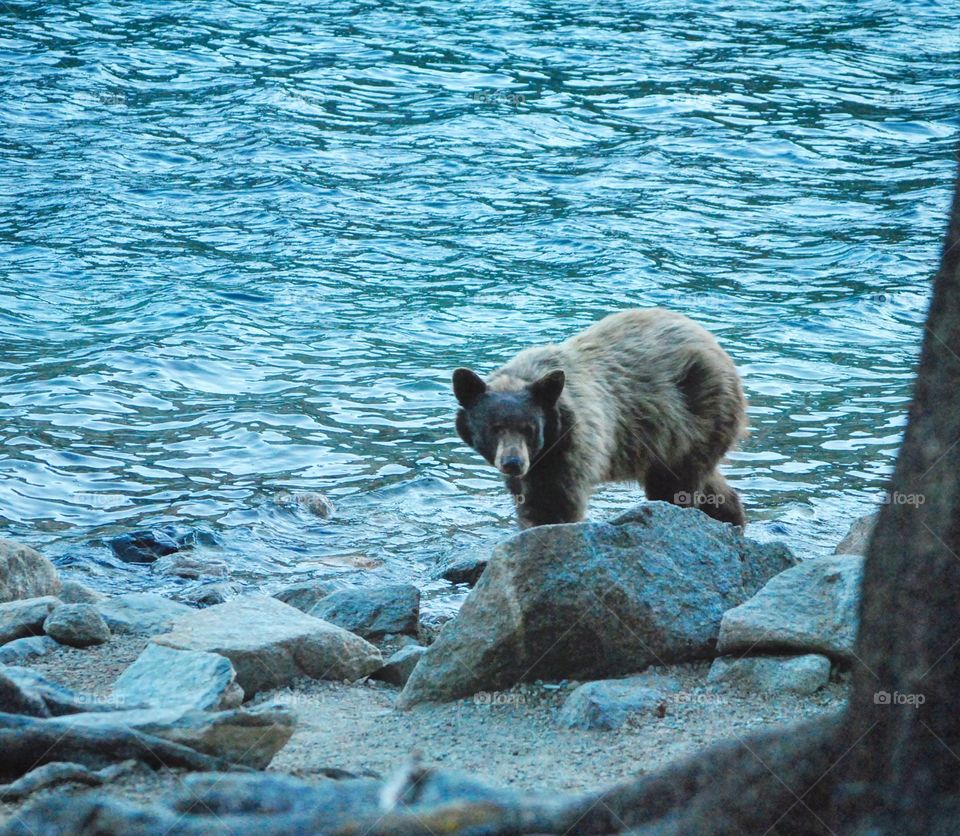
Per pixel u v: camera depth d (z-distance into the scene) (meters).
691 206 23.89
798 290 19.75
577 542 7.65
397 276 20.36
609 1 40.41
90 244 21.41
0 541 9.85
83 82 31.00
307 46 34.91
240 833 4.73
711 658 7.69
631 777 5.89
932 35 36.88
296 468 13.57
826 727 4.87
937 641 4.40
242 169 25.64
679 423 11.01
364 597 9.47
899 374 16.44
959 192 4.48
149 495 12.75
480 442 10.27
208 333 17.58
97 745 5.58
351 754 6.54
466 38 35.91
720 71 33.03
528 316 18.55
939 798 4.38
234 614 8.45
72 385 15.54
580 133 28.38
